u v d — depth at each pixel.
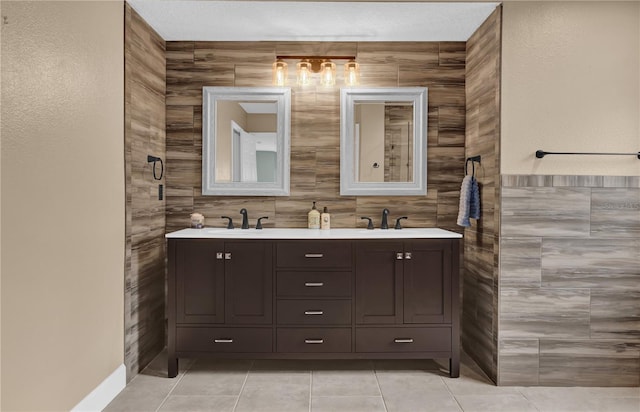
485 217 2.74
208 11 2.62
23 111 1.66
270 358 2.63
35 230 1.72
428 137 3.17
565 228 2.50
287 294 2.63
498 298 2.53
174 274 2.63
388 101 3.14
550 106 2.50
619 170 2.50
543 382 2.53
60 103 1.89
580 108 2.50
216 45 3.13
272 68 3.14
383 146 3.15
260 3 2.52
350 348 2.64
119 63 2.43
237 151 3.14
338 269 2.63
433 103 3.17
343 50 3.16
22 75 1.65
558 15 2.49
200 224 3.04
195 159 3.16
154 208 2.94
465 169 3.12
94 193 2.17
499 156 2.51
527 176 2.50
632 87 2.50
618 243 2.50
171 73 3.13
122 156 2.47
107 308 2.30
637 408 2.25
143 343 2.75
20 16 1.64
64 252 1.92
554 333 2.52
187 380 2.57
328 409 2.23
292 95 3.15
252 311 2.63
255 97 3.13
